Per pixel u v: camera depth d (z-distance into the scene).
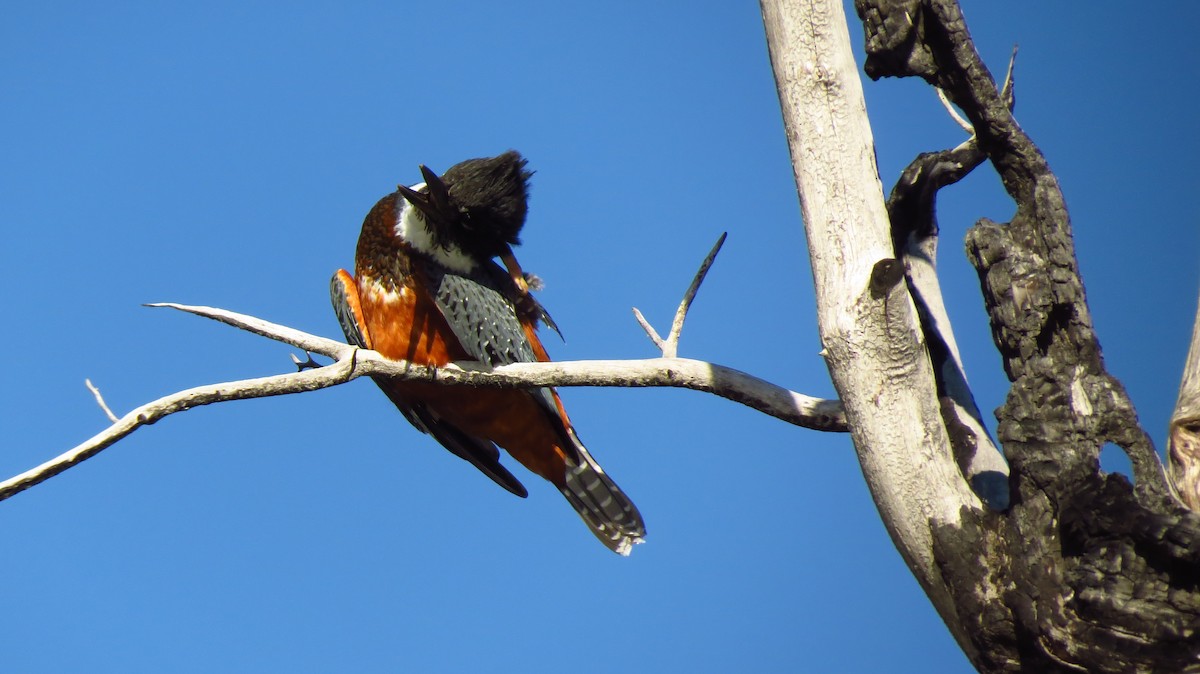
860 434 7.63
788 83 7.70
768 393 8.61
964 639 7.56
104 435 8.55
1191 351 8.16
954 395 8.83
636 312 9.30
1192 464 7.71
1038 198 7.45
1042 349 7.46
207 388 8.91
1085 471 7.08
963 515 7.45
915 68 7.92
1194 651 6.75
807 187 7.67
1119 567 6.89
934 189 9.15
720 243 8.91
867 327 7.41
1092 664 6.93
